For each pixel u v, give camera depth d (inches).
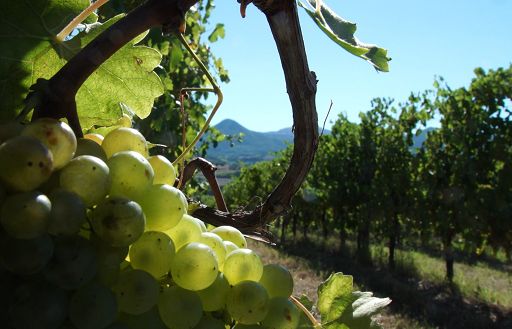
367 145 612.4
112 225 29.6
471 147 479.8
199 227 38.1
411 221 548.7
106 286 31.2
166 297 34.4
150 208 34.3
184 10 33.0
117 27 32.1
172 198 35.1
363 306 42.3
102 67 43.3
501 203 461.4
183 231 37.0
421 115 568.1
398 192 551.8
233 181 998.4
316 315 46.8
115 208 30.0
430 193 503.5
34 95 32.0
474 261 693.9
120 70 43.7
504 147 463.5
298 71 35.3
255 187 839.7
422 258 671.8
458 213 477.7
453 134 482.3
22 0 37.3
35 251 27.1
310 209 723.4
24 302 28.3
